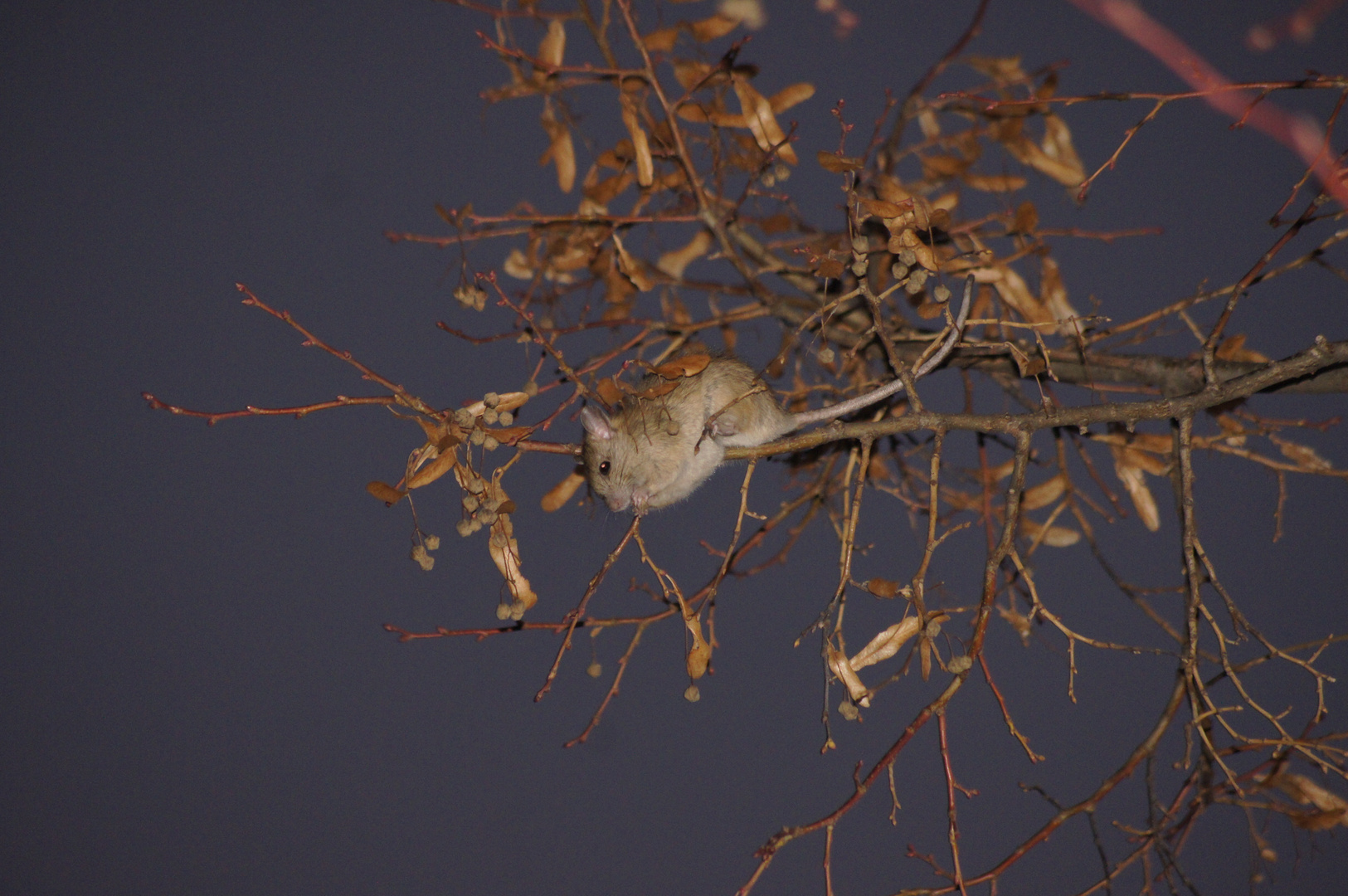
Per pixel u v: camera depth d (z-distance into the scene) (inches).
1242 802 347.3
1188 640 375.6
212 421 325.1
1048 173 516.1
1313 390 442.3
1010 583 471.5
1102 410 392.8
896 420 392.8
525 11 456.1
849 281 510.0
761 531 492.4
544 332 421.1
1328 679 356.8
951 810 327.0
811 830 316.8
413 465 341.1
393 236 431.2
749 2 439.5
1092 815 359.9
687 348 497.4
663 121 485.1
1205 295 457.1
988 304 507.2
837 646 343.3
